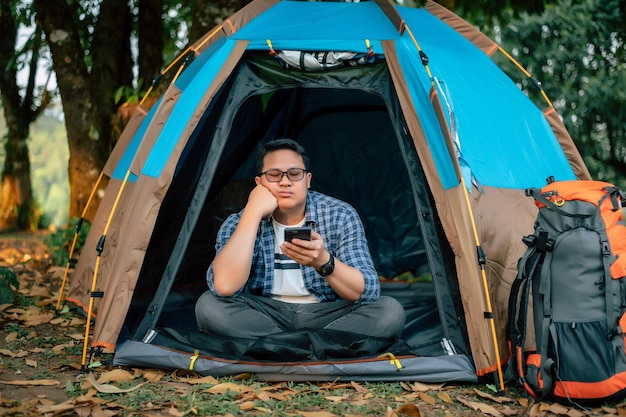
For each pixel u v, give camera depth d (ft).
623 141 39.83
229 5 19.35
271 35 12.04
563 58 35.35
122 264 11.03
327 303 11.14
